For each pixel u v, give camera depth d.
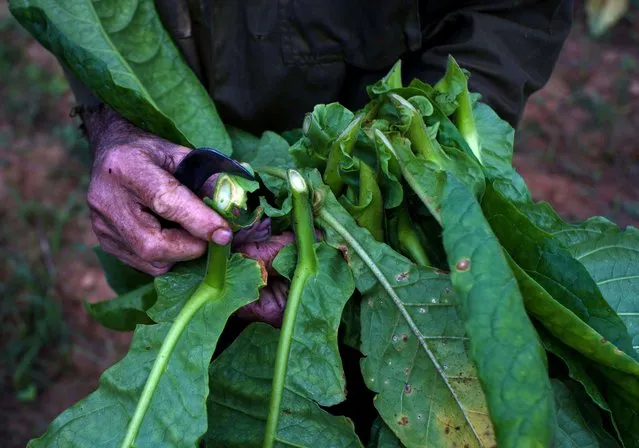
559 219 0.86
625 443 0.77
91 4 0.94
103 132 0.94
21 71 2.92
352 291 0.77
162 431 0.69
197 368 0.71
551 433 0.58
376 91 0.85
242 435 0.77
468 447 0.71
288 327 0.74
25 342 2.13
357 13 0.98
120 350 2.18
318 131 0.81
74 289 2.28
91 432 0.71
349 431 0.72
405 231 0.81
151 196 0.74
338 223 0.79
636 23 3.39
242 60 1.01
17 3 0.89
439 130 0.83
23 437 2.00
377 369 0.75
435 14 1.05
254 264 0.76
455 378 0.72
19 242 2.36
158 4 0.99
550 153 2.79
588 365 0.76
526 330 0.61
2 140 2.65
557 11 1.03
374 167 0.82
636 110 2.99
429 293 0.76
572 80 3.11
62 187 2.53
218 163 0.74
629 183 2.73
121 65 0.93
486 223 0.65
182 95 0.96
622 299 0.83
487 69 0.99
